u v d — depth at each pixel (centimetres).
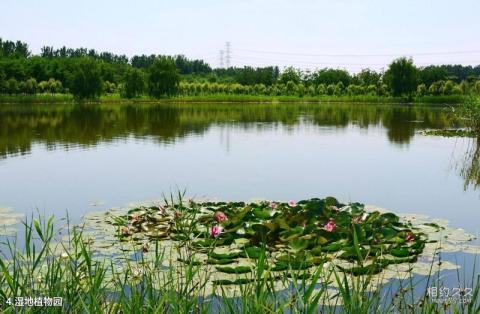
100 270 296
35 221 298
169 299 278
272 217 627
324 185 942
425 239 580
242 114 3288
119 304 278
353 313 267
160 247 525
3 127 2005
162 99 5112
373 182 978
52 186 899
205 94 5781
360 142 1683
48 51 8800
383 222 610
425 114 3438
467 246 554
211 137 1778
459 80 8056
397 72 5394
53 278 295
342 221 598
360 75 6700
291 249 525
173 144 1555
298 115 3266
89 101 4650
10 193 840
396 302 376
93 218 656
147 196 821
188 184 929
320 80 6812
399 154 1391
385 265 474
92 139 1664
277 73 9362
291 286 405
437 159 1298
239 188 899
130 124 2253
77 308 274
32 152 1345
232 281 421
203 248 508
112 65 6800
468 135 1864
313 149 1479
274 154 1360
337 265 473
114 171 1064
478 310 285
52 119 2456
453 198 841
